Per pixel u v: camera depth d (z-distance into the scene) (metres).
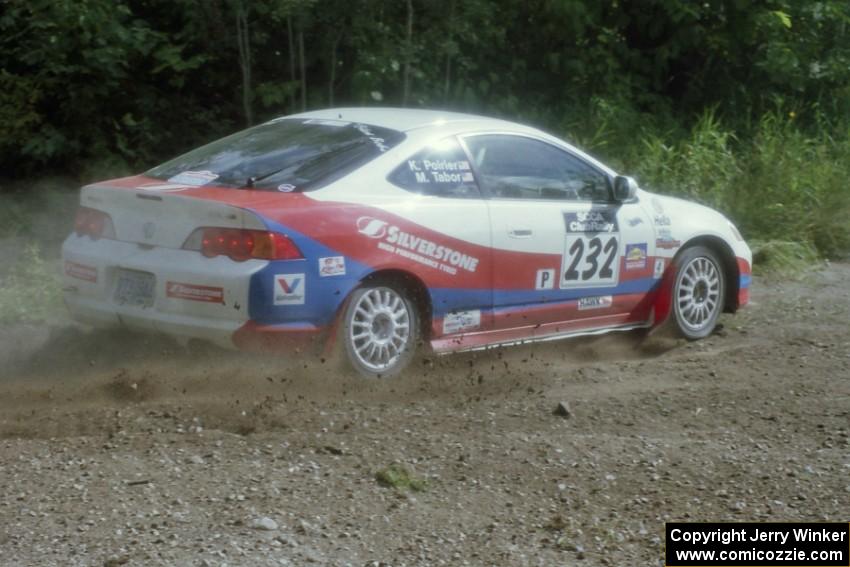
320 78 12.10
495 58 13.13
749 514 5.32
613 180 8.02
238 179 6.90
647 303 8.21
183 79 11.77
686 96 14.20
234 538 4.91
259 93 11.57
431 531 5.09
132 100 11.76
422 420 6.41
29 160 11.66
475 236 7.20
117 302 6.81
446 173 7.23
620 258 7.98
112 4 11.37
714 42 13.72
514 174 7.56
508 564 4.81
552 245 7.59
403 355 7.03
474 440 6.11
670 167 12.30
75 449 5.88
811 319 9.12
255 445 5.96
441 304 7.11
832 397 6.97
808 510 5.38
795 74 13.84
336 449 5.92
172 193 6.66
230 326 6.39
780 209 11.75
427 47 11.73
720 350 8.20
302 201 6.60
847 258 11.65
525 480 5.64
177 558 4.72
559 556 4.90
